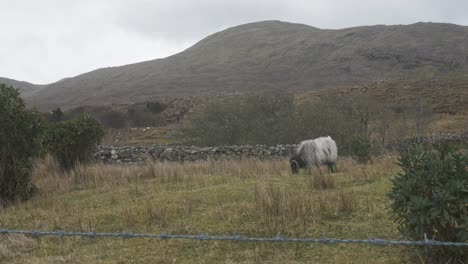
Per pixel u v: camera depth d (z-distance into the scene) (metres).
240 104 31.31
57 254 6.57
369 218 7.29
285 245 6.41
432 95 63.03
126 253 6.44
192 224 7.55
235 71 163.62
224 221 7.58
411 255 5.69
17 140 10.91
